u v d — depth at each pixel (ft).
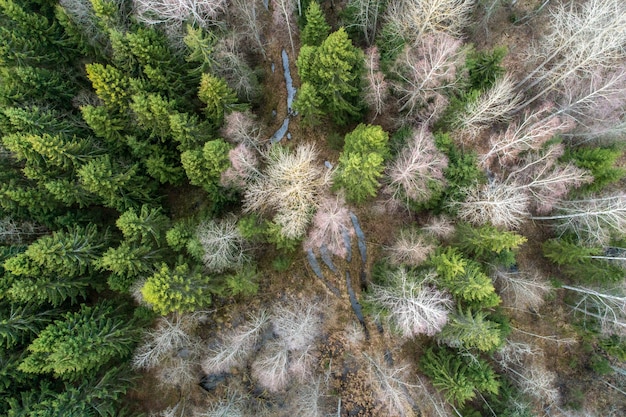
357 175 63.31
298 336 71.97
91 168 65.36
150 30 67.41
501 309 76.89
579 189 74.79
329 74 65.36
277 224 66.69
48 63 75.97
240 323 78.33
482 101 66.74
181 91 75.36
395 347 78.28
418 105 74.18
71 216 73.77
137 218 64.85
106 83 65.67
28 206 70.49
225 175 66.59
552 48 76.18
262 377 74.33
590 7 66.69
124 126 71.97
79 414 63.36
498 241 62.75
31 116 65.00
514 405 72.13
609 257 69.56
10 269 60.49
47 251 61.11
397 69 71.87
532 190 72.02
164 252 71.15
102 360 66.69
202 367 76.18
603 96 69.31
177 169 76.48
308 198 67.21
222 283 71.56
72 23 72.13
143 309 70.03
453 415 73.97
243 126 71.26
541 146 70.49
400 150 71.61
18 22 71.00
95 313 68.64
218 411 71.20
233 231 67.67
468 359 68.80
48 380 67.31
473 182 68.08
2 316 64.08
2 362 63.52
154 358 70.13
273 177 66.85
